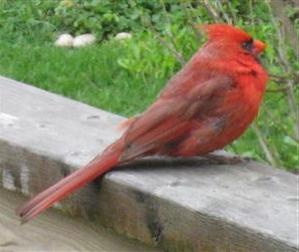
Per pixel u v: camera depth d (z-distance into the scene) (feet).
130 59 30.58
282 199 9.13
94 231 10.34
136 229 9.64
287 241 8.06
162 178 9.86
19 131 11.24
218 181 9.78
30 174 10.78
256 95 10.67
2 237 11.55
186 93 10.48
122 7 35.96
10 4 38.04
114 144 10.18
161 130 10.32
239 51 10.64
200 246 8.91
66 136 11.07
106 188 9.93
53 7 37.40
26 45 34.14
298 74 16.93
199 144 10.43
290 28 17.22
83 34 35.37
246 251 8.45
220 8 18.29
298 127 18.07
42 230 10.99
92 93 29.17
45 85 29.96
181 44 27.50
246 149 22.80
